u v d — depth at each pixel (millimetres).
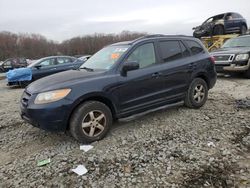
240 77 11023
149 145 4477
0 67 28094
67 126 4594
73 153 4301
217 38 16031
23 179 3680
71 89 4414
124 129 5203
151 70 5309
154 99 5395
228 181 3445
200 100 6312
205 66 6312
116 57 5152
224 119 5582
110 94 4758
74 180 3586
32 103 4387
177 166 3824
